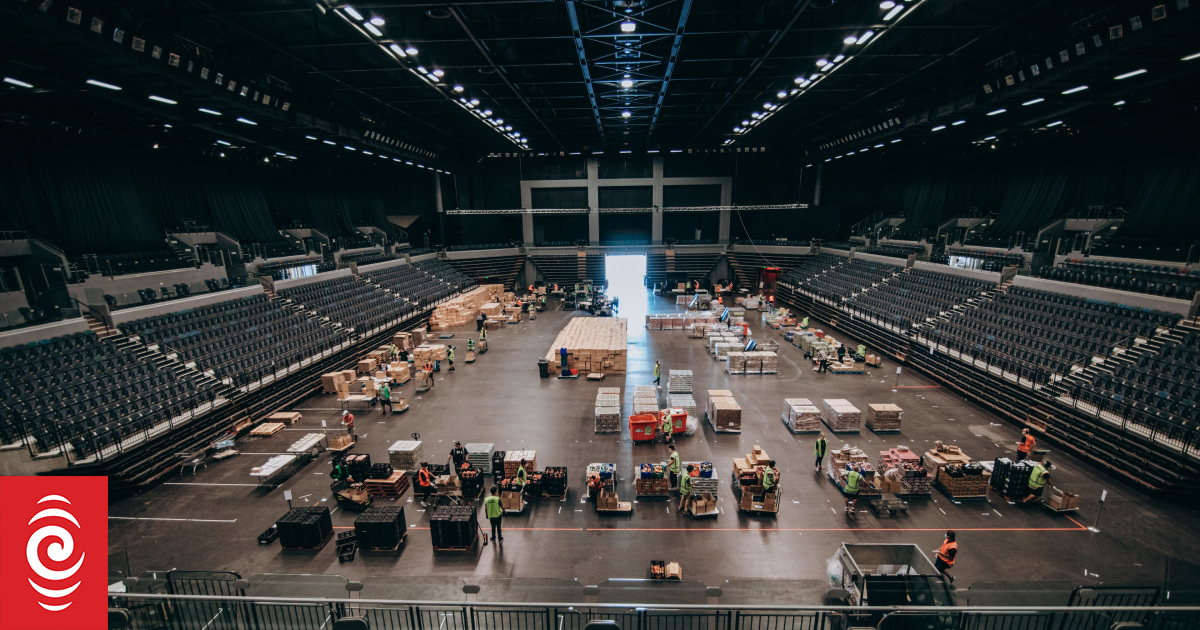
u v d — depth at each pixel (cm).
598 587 998
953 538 1074
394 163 4862
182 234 2858
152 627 841
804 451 1755
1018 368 2116
